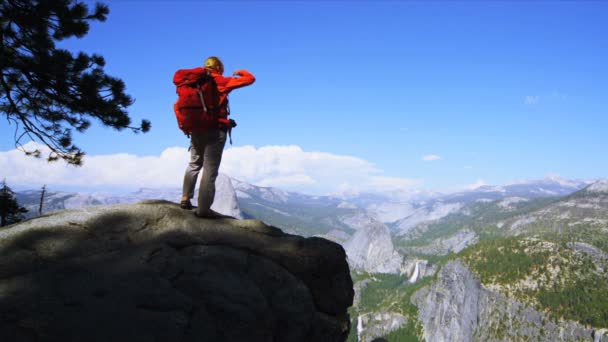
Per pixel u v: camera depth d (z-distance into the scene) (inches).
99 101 368.5
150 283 136.0
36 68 346.3
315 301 175.9
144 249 150.8
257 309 147.3
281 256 177.0
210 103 175.6
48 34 361.1
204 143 181.0
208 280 146.9
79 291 125.0
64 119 400.2
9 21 340.2
